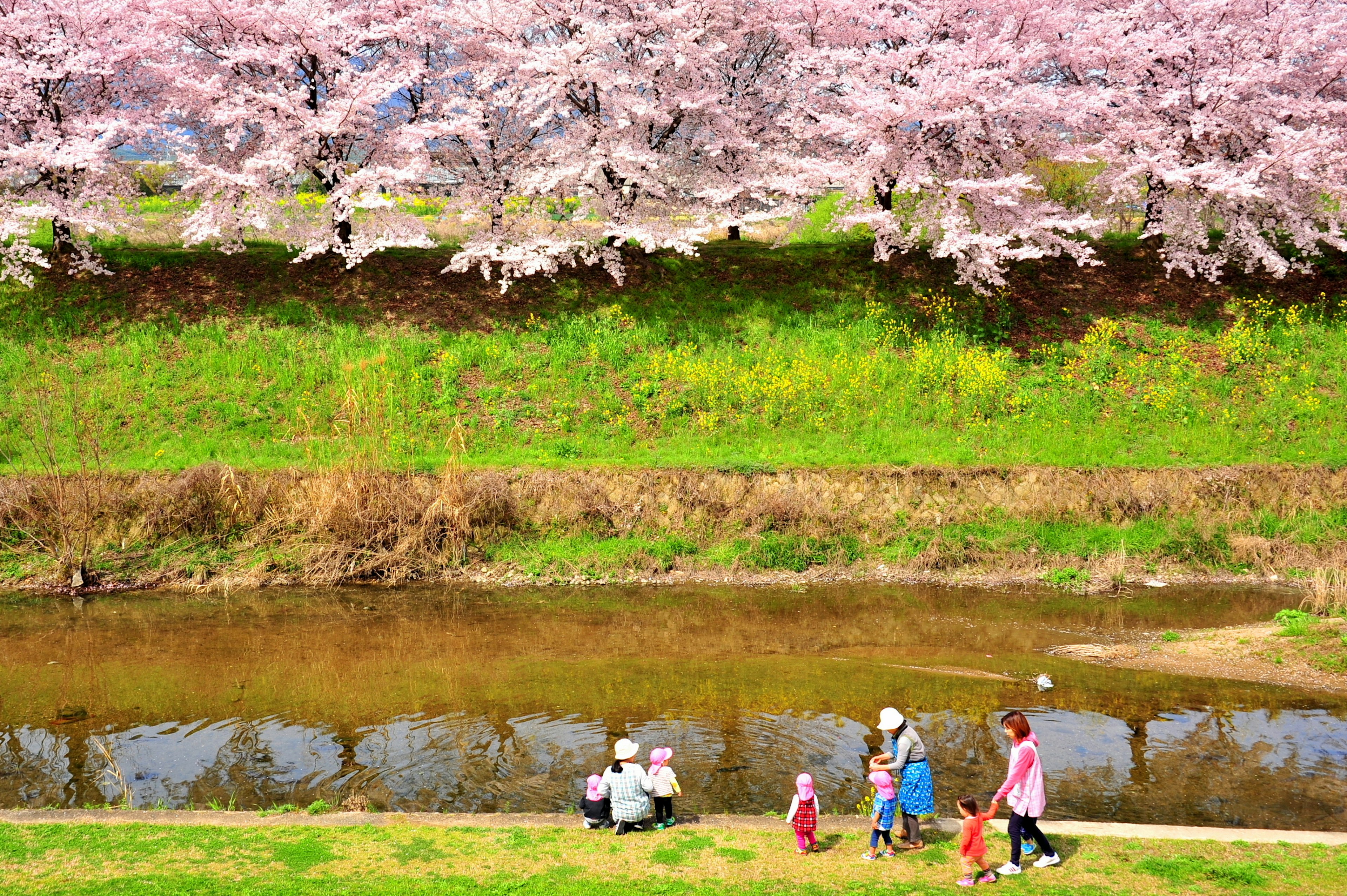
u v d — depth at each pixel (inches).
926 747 362.6
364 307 899.4
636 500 679.7
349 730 385.4
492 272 955.3
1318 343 836.6
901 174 863.1
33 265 900.0
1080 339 874.1
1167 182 874.8
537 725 390.0
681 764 347.6
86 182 864.3
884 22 900.0
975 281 898.7
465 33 936.9
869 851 264.2
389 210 882.8
